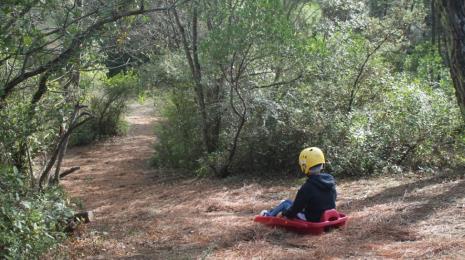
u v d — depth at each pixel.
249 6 9.90
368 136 10.49
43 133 7.71
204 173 11.90
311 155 7.06
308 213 7.05
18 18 5.66
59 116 7.21
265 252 6.48
